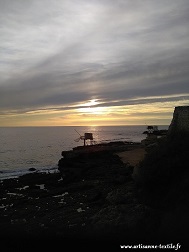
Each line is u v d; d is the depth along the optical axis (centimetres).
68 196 3522
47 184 4391
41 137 19512
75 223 2433
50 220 2575
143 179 2911
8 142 14850
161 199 2519
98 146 7931
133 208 2428
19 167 6781
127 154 6209
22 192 3872
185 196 2272
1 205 3225
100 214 2478
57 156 8931
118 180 3928
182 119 3900
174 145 3198
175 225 1955
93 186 3969
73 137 19350
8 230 2270
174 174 2695
